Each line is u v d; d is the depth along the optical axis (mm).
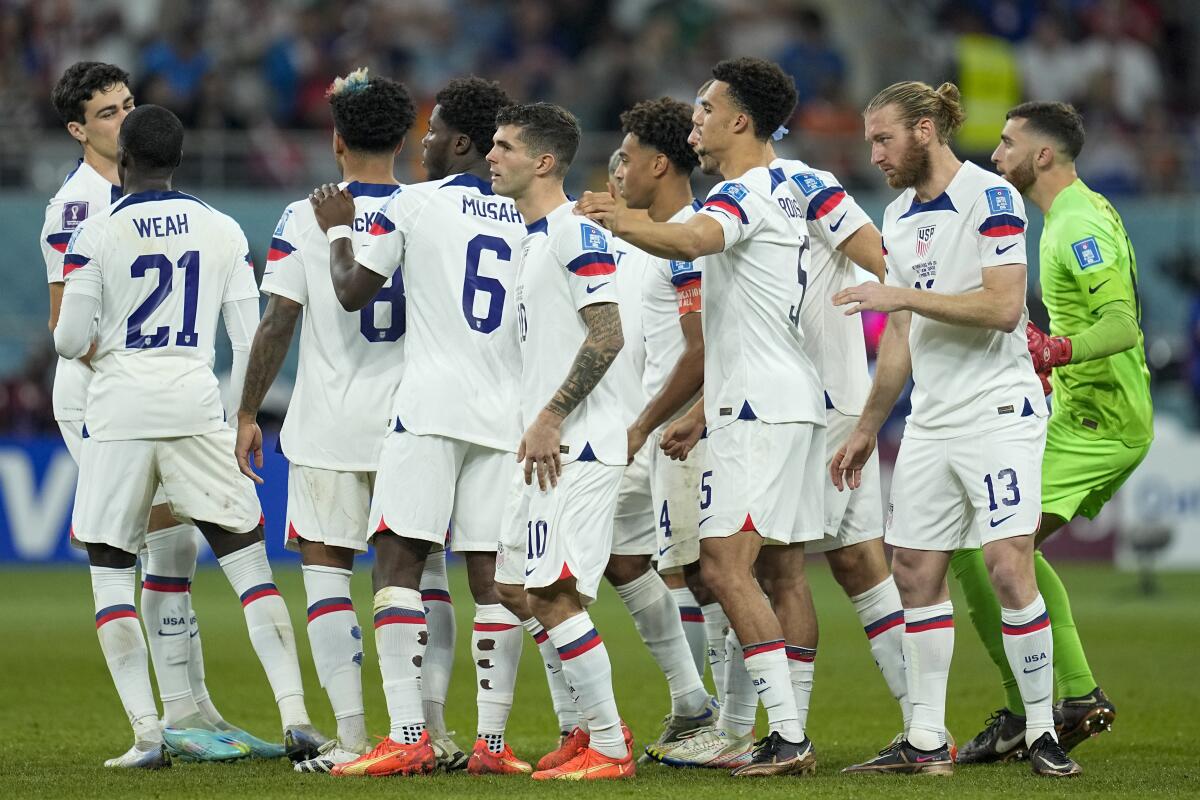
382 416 20031
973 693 28500
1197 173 67250
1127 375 21984
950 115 19500
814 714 25906
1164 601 46344
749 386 19000
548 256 18625
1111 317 20703
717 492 19094
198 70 68125
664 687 29125
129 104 23047
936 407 19453
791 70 72312
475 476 19641
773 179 19453
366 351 20109
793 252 19266
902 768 19250
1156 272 63781
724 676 21891
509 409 19656
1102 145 67562
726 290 19188
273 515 54656
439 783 18016
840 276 21156
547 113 18844
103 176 23125
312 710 26047
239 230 21359
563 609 18500
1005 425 19172
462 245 19500
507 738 23516
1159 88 77312
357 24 72938
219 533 20875
